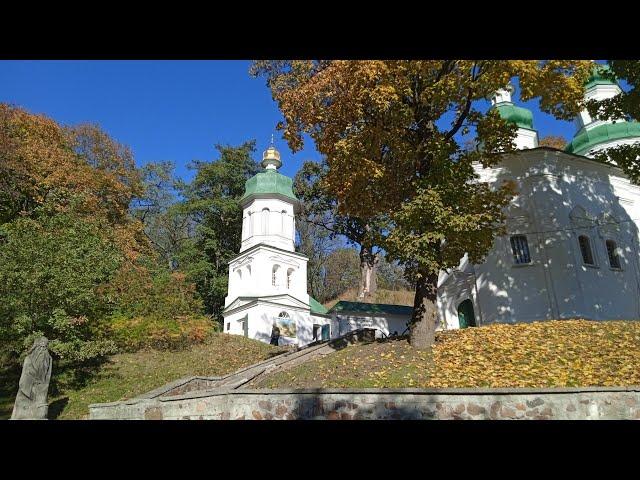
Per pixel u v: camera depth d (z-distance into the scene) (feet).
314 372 45.29
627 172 67.31
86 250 58.90
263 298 112.57
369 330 67.00
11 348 53.72
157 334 71.10
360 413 30.12
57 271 50.83
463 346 47.50
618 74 57.57
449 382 36.63
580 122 106.83
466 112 48.88
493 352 44.57
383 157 51.34
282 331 112.98
